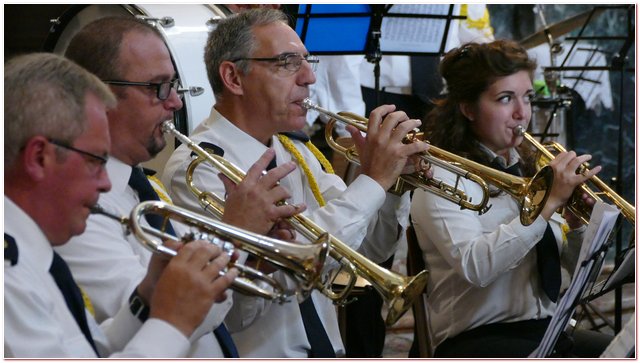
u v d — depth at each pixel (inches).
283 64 117.2
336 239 96.2
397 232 125.9
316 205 122.4
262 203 93.6
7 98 74.1
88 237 92.0
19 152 74.3
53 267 78.5
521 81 134.0
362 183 108.5
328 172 129.2
